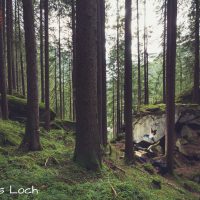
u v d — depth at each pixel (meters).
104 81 18.00
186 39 24.64
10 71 20.50
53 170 9.30
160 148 19.62
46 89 18.64
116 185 8.64
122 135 24.30
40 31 26.48
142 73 41.16
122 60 36.03
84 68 10.27
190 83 28.53
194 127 19.62
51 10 25.80
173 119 16.11
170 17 16.53
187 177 16.30
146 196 8.96
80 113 10.30
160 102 29.50
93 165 10.02
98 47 16.70
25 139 11.69
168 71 16.23
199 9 22.17
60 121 22.14
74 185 8.30
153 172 15.34
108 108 47.34
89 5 10.24
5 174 8.25
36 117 11.77
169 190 13.09
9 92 20.39
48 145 13.68
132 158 15.48
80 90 10.30
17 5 28.69
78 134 10.34
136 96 41.44
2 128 13.58
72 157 10.79
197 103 22.42
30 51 11.65
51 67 40.88
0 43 15.66
